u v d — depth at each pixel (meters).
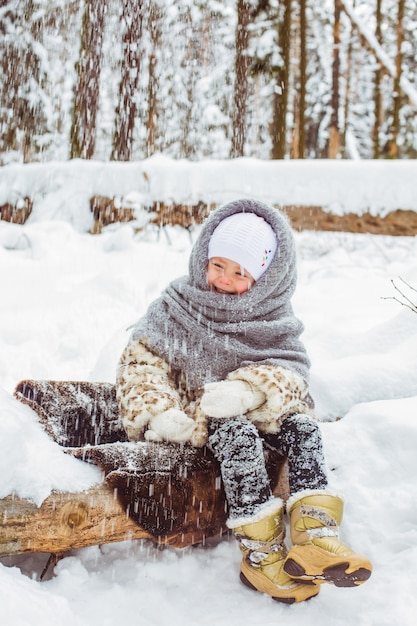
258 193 7.19
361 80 22.95
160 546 2.21
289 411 2.28
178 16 14.23
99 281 5.28
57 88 13.66
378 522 2.16
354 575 1.81
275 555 1.99
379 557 2.05
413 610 1.82
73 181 8.05
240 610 1.94
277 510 2.03
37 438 2.00
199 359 2.45
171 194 7.49
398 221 6.91
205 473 2.09
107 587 1.98
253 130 17.66
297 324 2.58
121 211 7.82
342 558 1.78
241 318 2.52
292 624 1.86
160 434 2.21
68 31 13.16
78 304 4.83
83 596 1.92
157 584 2.04
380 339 3.40
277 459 2.27
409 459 2.35
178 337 2.48
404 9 18.02
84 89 11.59
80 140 11.67
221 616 1.91
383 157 21.47
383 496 2.24
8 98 12.80
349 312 4.32
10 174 8.45
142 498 1.96
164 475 2.02
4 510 1.80
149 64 13.52
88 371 3.97
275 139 14.03
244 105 12.77
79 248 6.76
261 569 1.98
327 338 3.54
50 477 1.88
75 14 12.84
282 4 14.01
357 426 2.54
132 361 2.46
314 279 6.32
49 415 2.47
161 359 2.47
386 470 2.35
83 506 1.89
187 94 14.87
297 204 7.07
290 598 1.94
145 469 2.01
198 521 2.05
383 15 19.62
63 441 2.43
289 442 2.19
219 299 2.49
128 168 7.80
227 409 2.15
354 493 2.27
